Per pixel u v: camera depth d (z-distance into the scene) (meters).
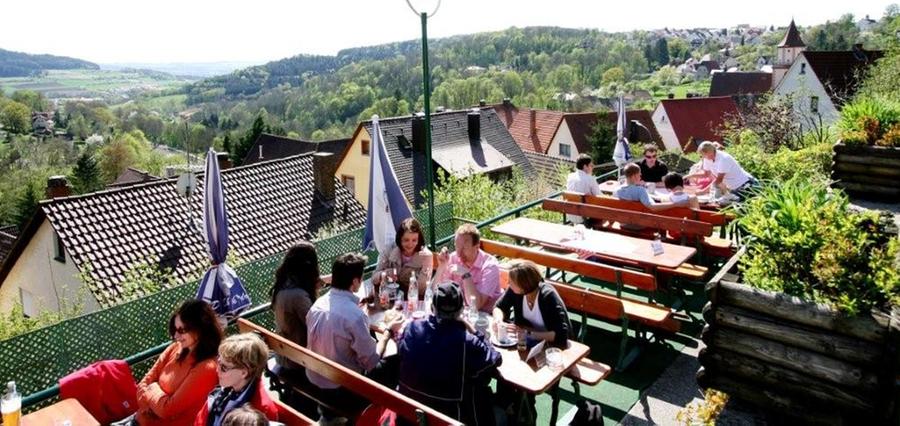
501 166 34.44
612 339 6.46
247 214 21.08
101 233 18.09
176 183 20.30
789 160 10.15
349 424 4.60
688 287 7.68
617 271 6.09
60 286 20.16
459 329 4.10
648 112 49.84
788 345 3.93
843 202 4.52
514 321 5.13
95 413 4.39
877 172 8.14
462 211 12.77
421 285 5.95
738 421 4.06
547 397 5.49
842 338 3.73
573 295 5.79
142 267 13.45
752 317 4.04
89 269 16.66
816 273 3.96
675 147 50.91
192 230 19.05
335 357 4.56
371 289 6.00
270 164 23.33
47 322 11.35
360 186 35.28
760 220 4.34
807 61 40.81
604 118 44.34
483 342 4.16
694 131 51.34
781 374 3.98
